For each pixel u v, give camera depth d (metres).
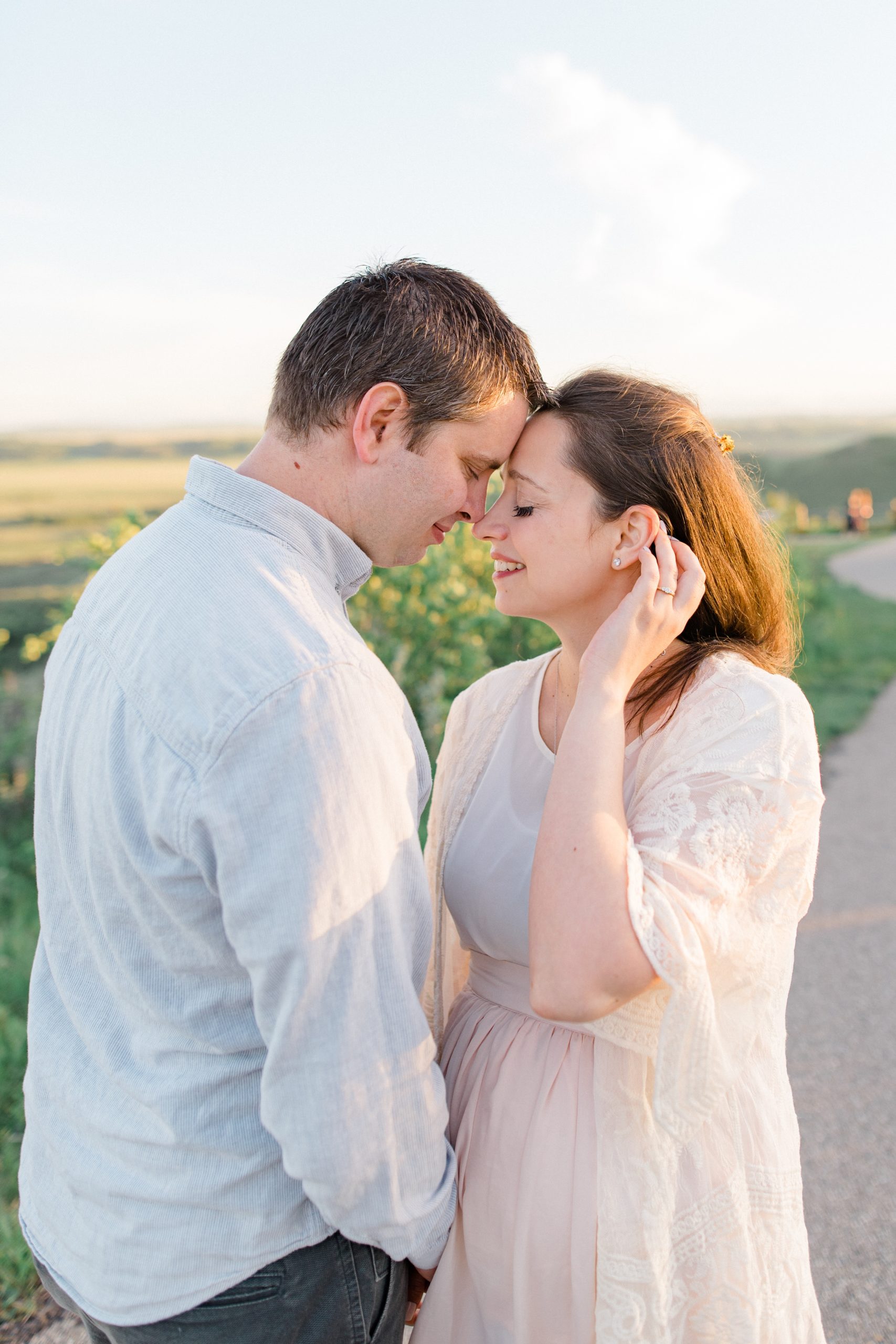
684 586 1.46
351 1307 1.28
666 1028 1.24
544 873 1.28
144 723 1.18
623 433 1.51
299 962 1.11
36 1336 2.21
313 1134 1.14
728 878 1.29
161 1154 1.21
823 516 44.62
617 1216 1.35
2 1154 2.75
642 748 1.51
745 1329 1.40
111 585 1.34
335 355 1.33
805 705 1.44
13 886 5.01
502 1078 1.51
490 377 1.39
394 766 1.23
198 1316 1.22
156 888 1.19
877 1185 2.68
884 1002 3.65
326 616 1.24
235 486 1.31
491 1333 1.49
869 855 5.17
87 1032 1.32
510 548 1.59
